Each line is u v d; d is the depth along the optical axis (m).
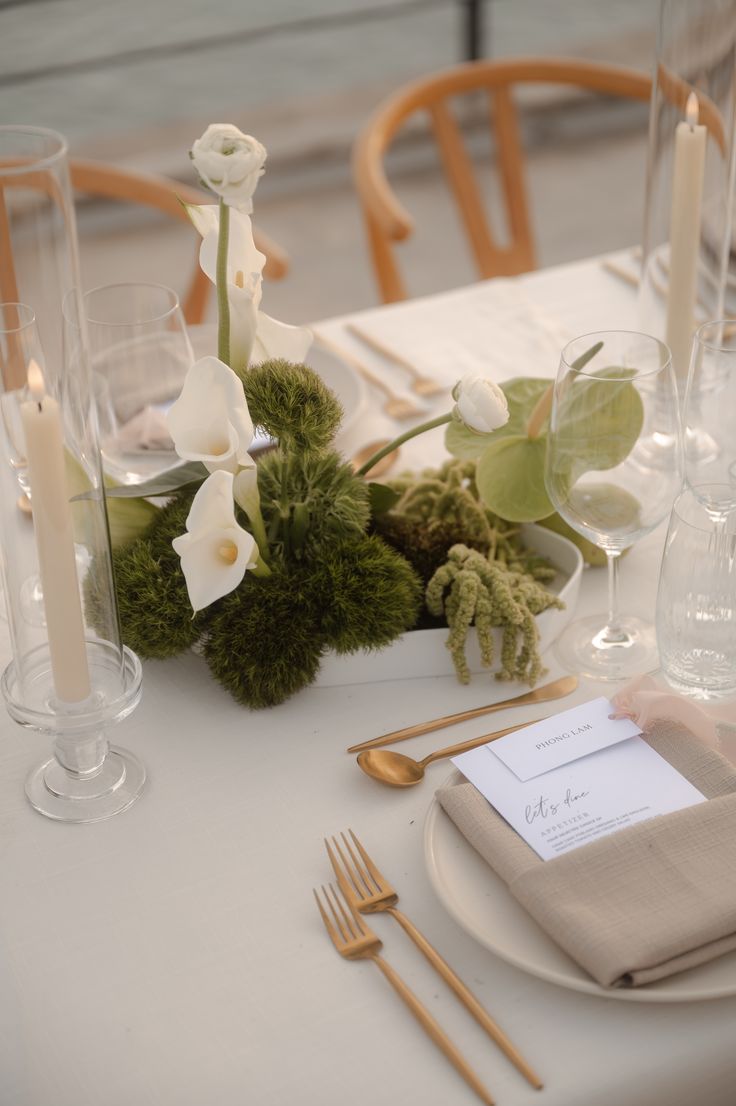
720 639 0.90
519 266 2.01
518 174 1.99
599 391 0.84
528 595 0.93
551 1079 0.64
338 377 1.31
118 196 1.77
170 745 0.89
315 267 3.47
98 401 1.11
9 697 0.79
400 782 0.84
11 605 0.79
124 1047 0.67
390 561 0.90
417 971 0.71
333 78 4.27
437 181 3.91
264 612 0.88
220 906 0.76
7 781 0.87
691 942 0.66
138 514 0.94
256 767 0.87
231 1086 0.65
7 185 0.73
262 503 0.89
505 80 1.95
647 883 0.69
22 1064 0.66
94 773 0.86
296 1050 0.67
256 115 4.22
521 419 1.03
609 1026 0.67
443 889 0.72
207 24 4.01
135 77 3.99
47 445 0.72
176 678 0.96
